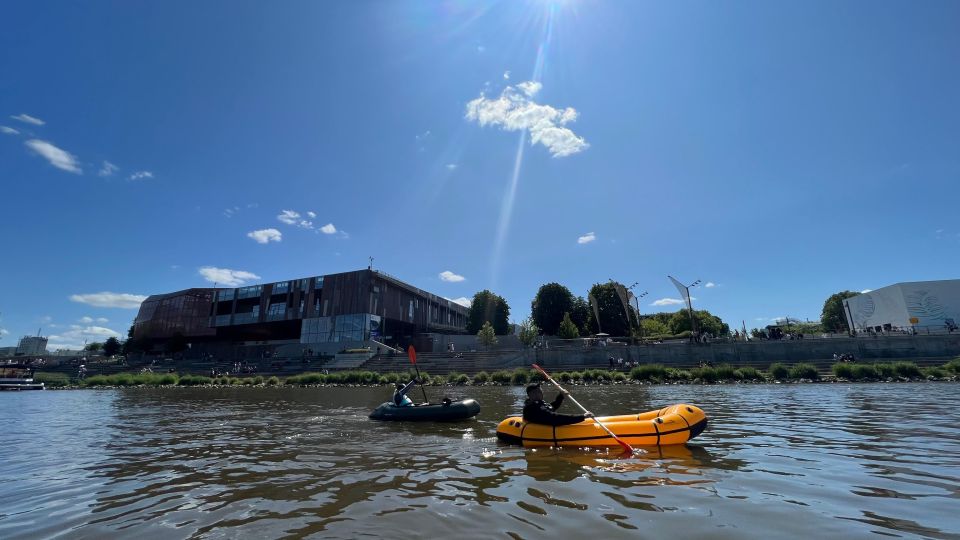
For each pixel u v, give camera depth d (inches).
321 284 2156.7
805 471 217.0
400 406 471.2
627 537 138.5
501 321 2596.0
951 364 955.3
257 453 300.2
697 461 242.2
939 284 1519.4
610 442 282.7
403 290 2368.4
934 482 194.4
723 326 2965.1
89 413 607.2
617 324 2175.2
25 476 249.1
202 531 157.4
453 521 157.8
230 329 2516.0
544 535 142.0
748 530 142.6
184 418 525.7
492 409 558.6
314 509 176.9
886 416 405.7
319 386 1237.1
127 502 195.9
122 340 3132.4
